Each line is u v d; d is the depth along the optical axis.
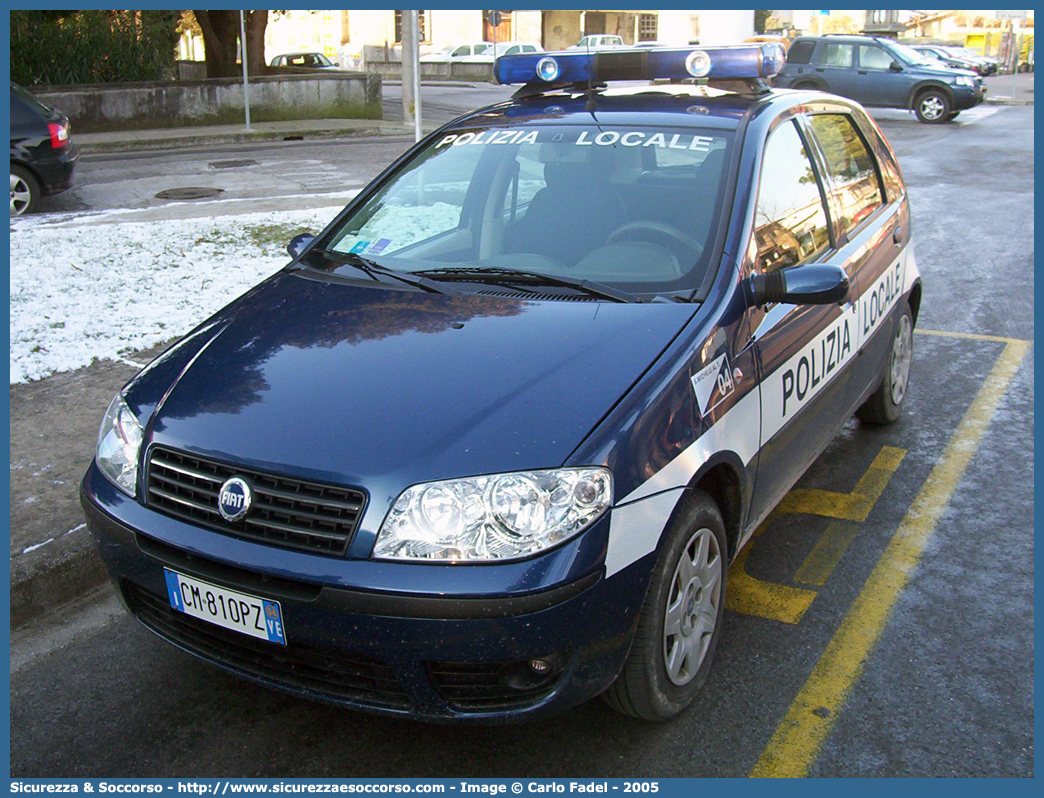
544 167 3.50
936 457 4.63
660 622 2.52
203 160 14.38
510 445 2.34
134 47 20.20
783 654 3.08
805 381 3.39
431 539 2.24
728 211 3.14
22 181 9.95
